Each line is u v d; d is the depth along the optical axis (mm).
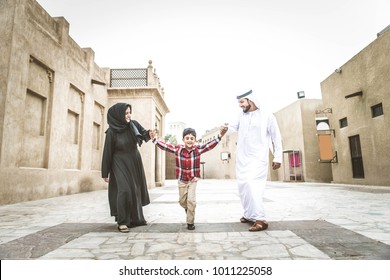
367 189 10023
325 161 16141
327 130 16312
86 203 6570
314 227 3326
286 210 4855
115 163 3500
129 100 13883
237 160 3768
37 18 7863
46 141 8344
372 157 12531
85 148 11062
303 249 2385
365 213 4410
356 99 13703
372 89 12492
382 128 11883
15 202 6660
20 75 6945
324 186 13242
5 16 6766
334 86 15852
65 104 9391
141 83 14273
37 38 7766
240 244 2582
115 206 3508
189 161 3424
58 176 8812
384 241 2633
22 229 3404
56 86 8812
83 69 10969
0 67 6535
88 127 11383
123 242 2705
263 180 3492
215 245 2557
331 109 16203
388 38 11422
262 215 3236
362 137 13250
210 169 43406
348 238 2762
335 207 5199
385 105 11688
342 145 15117
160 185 15969
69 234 3090
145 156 13367
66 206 5934
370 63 12594
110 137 3510
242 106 3734
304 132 20484
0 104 6379
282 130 23875
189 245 2568
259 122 3633
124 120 3553
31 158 7711
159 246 2541
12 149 6605
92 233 3141
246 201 3561
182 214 4625
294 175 21188
